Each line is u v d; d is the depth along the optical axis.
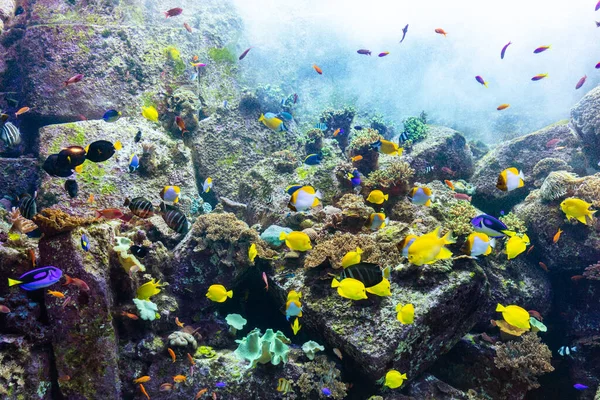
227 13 5.36
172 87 3.95
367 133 3.35
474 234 1.69
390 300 2.04
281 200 2.98
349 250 2.21
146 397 1.91
